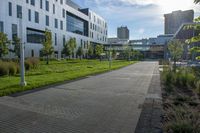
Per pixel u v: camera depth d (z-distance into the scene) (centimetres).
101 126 594
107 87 1272
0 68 1806
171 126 545
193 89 1141
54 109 766
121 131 556
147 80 1627
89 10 8244
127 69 2944
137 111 740
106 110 757
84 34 8025
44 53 4122
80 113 719
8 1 3950
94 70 2534
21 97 962
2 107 786
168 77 1484
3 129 569
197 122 557
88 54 7694
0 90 1077
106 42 10431
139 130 561
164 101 891
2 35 3172
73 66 3300
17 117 670
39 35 4944
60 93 1068
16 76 1775
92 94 1049
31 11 4606
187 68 1833
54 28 5575
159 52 10169
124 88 1239
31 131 555
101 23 9656
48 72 2150
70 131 558
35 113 713
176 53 3044
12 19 4044
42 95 1013
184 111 664
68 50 5712
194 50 582
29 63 2398
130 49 7994
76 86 1302
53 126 593
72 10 6750
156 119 648
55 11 5609
